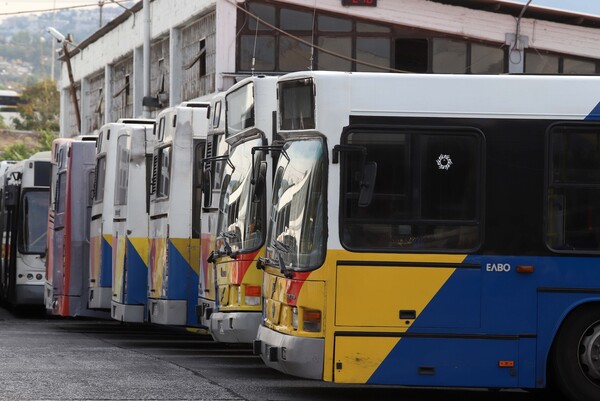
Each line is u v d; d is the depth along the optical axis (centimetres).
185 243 2508
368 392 1870
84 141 3278
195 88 5088
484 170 1662
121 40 6356
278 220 1795
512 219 1662
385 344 1639
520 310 1659
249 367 2180
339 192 1642
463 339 1648
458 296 1652
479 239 1659
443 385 1647
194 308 2508
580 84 1684
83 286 3228
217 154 2384
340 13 4569
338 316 1638
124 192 2822
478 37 4600
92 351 2469
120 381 1900
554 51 4634
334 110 1648
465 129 1662
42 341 2753
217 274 2188
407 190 1655
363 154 1625
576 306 1666
